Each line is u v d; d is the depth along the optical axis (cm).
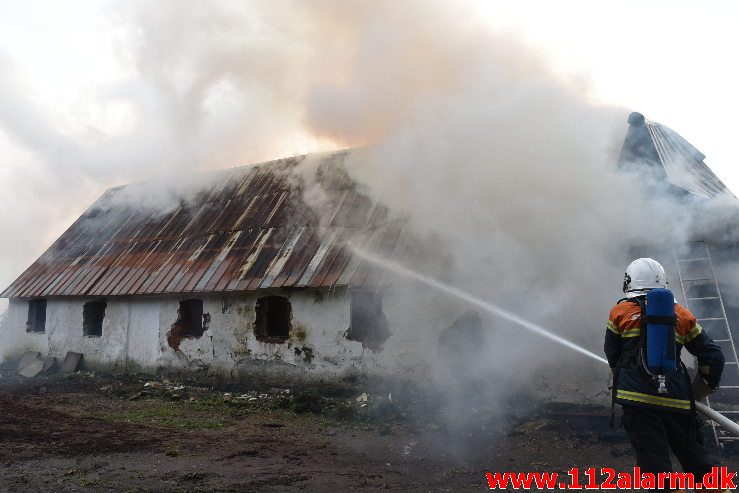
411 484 509
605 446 651
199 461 575
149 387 1105
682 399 335
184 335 1199
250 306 1092
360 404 870
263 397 985
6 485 469
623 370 349
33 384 1222
